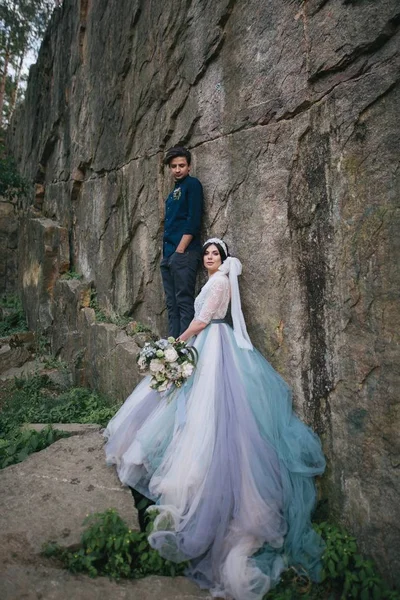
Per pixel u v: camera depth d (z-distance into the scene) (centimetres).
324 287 296
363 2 266
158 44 507
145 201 554
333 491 287
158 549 261
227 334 340
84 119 768
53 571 257
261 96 348
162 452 311
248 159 362
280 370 331
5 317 979
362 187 269
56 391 637
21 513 293
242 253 370
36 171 1058
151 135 534
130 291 602
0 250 1164
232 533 266
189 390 325
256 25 354
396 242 251
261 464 280
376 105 262
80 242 801
